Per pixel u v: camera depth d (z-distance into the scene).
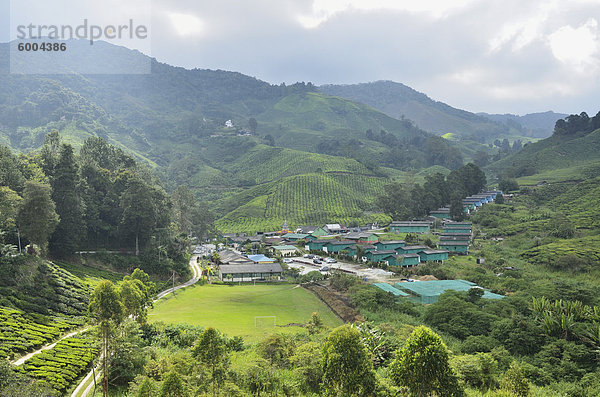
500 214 187.38
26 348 57.44
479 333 67.62
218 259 145.88
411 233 178.88
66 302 80.44
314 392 43.12
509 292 95.25
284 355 51.56
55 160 125.12
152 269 123.00
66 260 110.00
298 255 160.25
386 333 60.97
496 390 44.50
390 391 33.88
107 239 130.75
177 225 176.00
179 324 70.81
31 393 40.50
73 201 112.25
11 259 82.56
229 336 65.69
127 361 48.84
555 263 118.31
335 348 33.25
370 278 115.00
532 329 62.41
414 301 90.06
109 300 44.09
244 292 108.25
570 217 166.12
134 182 127.81
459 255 145.75
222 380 37.75
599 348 55.53
